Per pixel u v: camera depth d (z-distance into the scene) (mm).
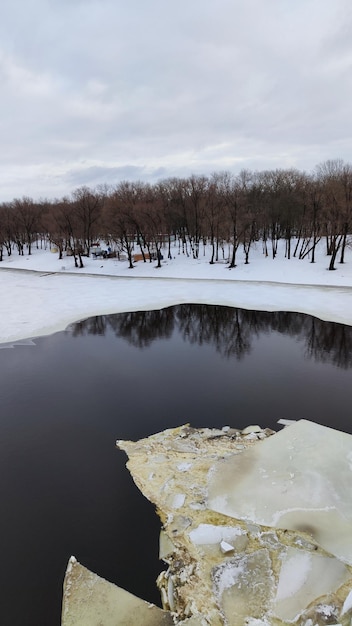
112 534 10102
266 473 11945
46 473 12766
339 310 31625
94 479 12328
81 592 8570
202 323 31094
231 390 18438
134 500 11273
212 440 14133
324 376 19812
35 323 31578
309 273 45594
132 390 18891
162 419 15922
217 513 10391
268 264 51500
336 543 9203
